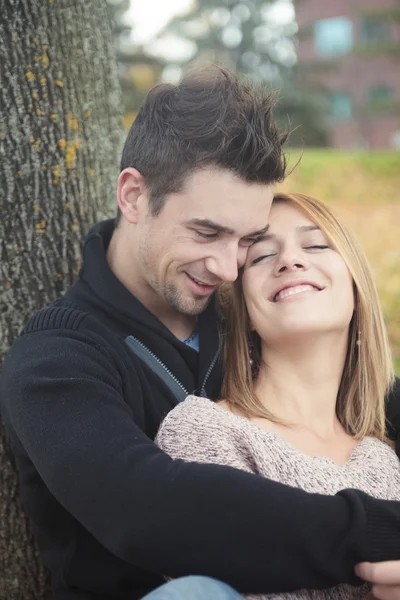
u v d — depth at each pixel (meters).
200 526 1.51
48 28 2.43
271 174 1.99
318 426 2.11
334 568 1.52
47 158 2.46
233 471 1.58
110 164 2.69
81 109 2.54
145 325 2.08
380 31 26.94
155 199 2.04
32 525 2.10
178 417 1.92
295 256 2.05
